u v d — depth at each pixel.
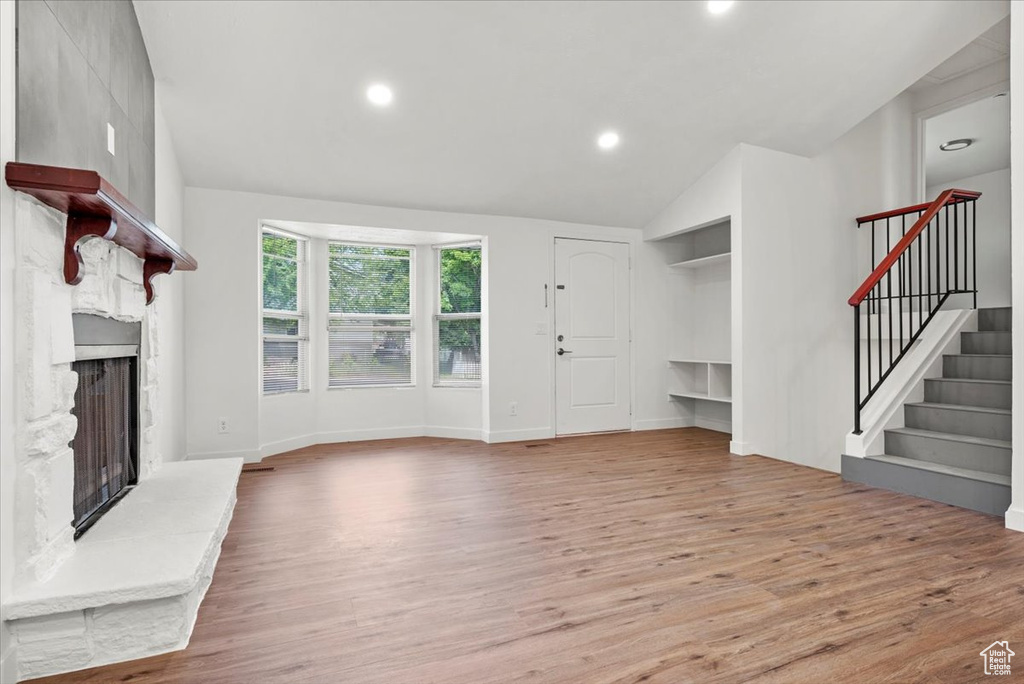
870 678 1.60
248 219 4.62
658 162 4.95
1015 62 2.83
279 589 2.22
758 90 4.19
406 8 3.21
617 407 6.00
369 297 5.61
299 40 3.33
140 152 3.01
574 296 5.81
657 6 3.38
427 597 2.15
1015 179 2.85
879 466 3.68
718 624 1.92
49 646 1.66
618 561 2.49
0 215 1.57
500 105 4.05
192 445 4.41
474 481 3.95
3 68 1.57
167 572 1.80
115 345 2.51
